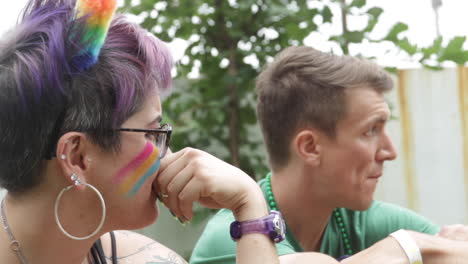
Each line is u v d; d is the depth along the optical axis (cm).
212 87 338
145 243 174
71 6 135
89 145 132
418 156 340
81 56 129
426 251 175
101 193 136
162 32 330
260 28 341
